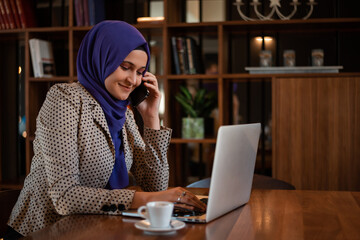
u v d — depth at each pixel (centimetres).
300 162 324
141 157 178
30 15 363
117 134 166
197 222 122
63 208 133
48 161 140
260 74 328
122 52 156
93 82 160
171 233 111
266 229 117
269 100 364
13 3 353
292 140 325
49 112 146
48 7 389
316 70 324
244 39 365
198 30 351
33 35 357
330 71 323
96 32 163
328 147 321
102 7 358
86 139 150
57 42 385
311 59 332
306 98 324
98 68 161
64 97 149
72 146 143
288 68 326
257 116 366
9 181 375
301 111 324
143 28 338
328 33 355
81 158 150
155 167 172
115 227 117
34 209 154
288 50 331
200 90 340
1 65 397
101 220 125
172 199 132
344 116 320
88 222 123
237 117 368
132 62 159
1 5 354
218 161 118
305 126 324
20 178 395
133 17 380
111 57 157
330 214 137
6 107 400
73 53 346
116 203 132
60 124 143
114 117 163
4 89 399
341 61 354
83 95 154
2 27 356
